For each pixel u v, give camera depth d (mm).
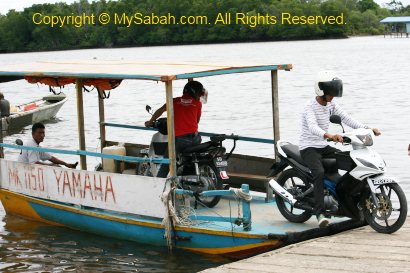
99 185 9539
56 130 22625
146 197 8945
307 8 147250
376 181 7980
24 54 132000
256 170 10344
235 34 145000
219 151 9539
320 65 59125
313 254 7414
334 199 8344
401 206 7875
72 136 21188
